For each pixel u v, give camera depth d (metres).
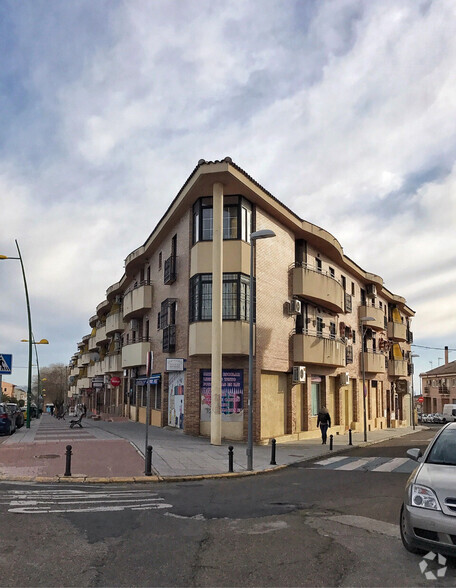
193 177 19.16
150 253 28.73
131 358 29.62
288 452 17.75
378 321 37.16
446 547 5.18
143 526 6.97
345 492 10.05
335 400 29.66
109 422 31.78
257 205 20.95
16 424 25.08
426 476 5.82
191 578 4.99
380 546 6.11
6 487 10.03
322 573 5.16
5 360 19.97
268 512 8.03
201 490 10.20
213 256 18.75
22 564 5.32
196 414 20.00
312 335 24.64
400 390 46.53
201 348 19.17
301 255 25.08
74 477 11.05
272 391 21.62
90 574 5.06
